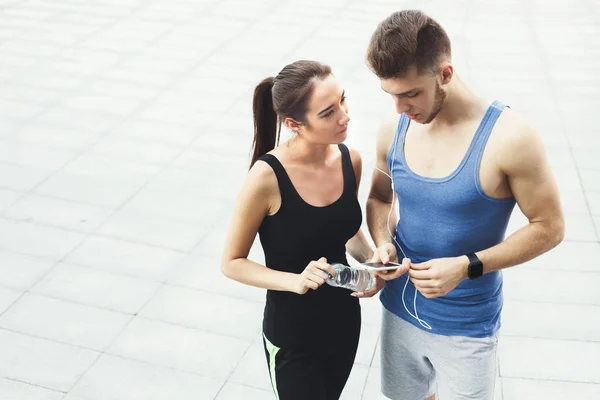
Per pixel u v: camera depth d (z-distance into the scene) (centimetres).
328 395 249
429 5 877
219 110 620
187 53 745
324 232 218
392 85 184
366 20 831
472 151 193
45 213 473
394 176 213
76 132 584
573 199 475
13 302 392
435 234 207
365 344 361
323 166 218
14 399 328
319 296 226
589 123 579
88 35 799
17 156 545
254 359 352
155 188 503
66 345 361
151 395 331
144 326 374
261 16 849
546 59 711
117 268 419
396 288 231
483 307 216
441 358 226
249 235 219
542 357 349
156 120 604
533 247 200
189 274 414
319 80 198
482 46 748
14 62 725
